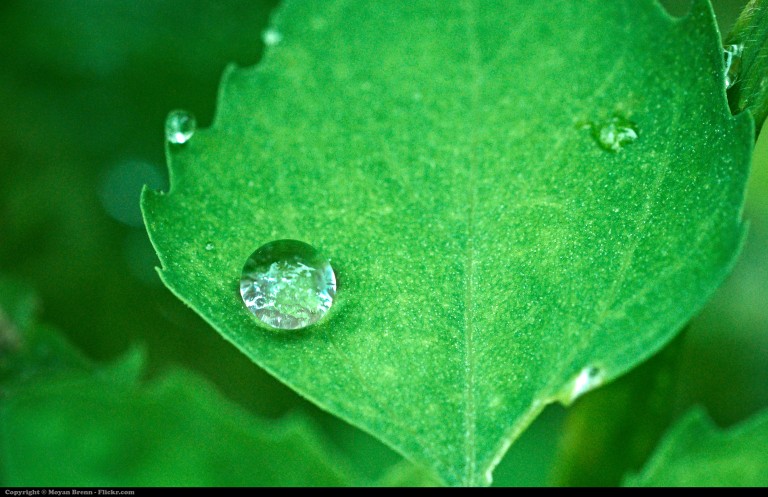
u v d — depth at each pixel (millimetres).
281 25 108
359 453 147
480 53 107
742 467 122
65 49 153
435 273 103
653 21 104
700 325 161
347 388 101
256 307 102
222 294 102
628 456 115
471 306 103
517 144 105
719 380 159
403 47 107
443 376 102
